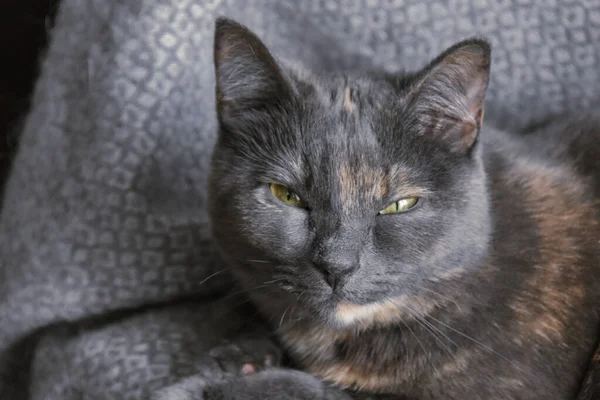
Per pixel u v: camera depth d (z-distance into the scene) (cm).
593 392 43
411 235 43
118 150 51
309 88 44
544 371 44
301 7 55
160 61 52
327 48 55
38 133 54
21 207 54
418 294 44
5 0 63
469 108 43
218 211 45
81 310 52
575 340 45
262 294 46
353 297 42
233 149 45
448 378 44
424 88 42
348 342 45
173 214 52
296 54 55
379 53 55
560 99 55
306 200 43
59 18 55
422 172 43
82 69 53
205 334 49
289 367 47
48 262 52
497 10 54
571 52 54
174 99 52
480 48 42
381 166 42
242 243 44
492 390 44
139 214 51
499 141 49
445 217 43
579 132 51
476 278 44
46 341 53
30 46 64
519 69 54
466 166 44
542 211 46
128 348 49
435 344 44
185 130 53
